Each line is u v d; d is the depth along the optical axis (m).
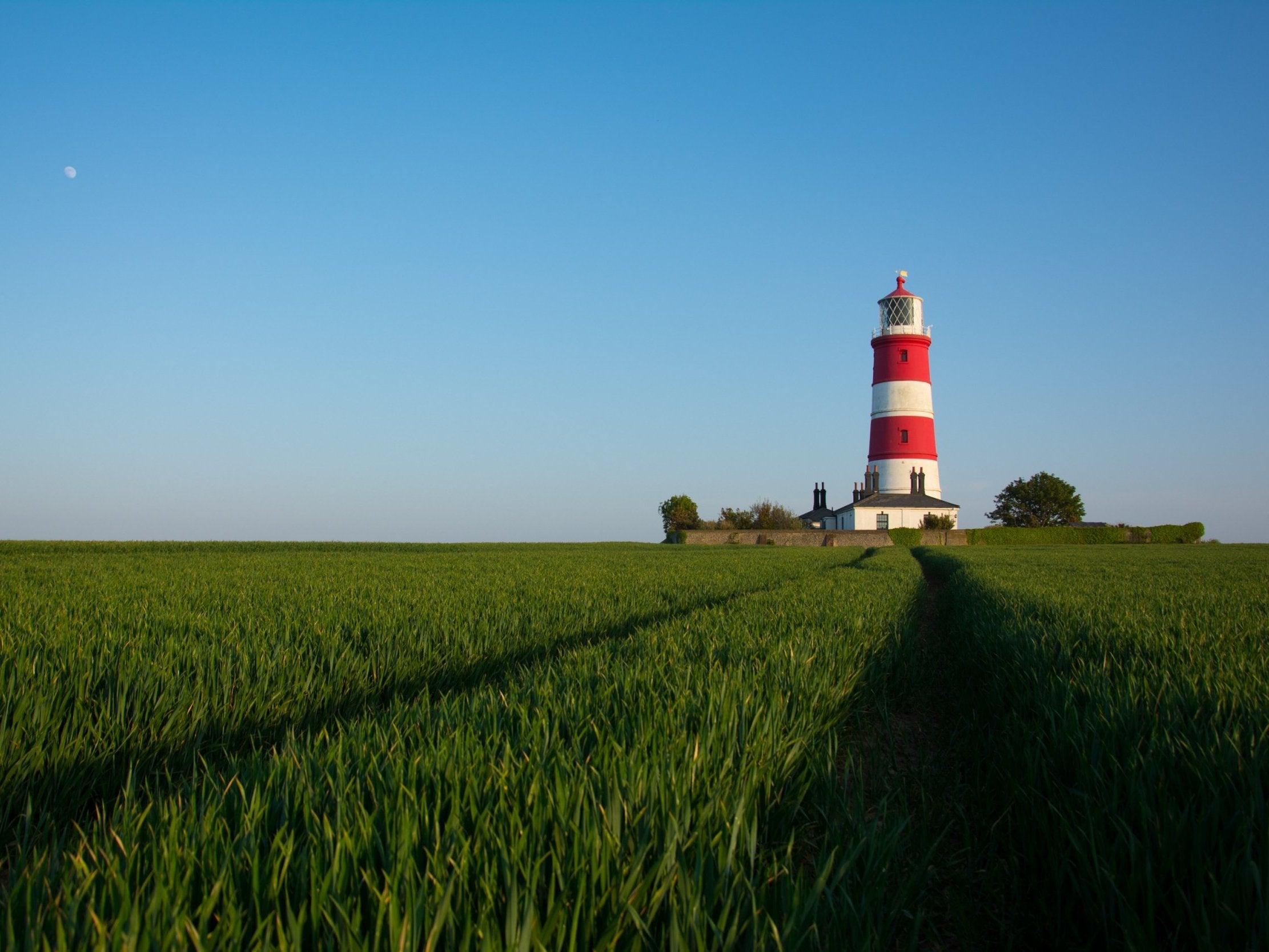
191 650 7.19
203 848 2.97
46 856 3.07
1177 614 10.86
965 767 5.91
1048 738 4.89
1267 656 7.04
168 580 16.86
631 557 35.06
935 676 9.96
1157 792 3.71
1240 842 3.21
